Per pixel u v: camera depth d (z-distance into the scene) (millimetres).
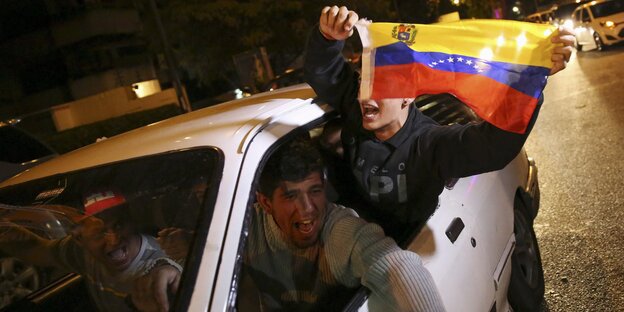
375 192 1965
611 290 2949
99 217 1704
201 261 1312
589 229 3732
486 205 2408
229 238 1346
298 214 1632
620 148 5301
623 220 3695
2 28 23547
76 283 1977
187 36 18891
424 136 1860
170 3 18250
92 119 20484
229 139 1597
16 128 5770
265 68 14258
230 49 19172
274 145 1630
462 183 2328
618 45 14945
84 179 1836
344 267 1625
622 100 7504
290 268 1778
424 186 1898
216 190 1444
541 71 1605
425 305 1445
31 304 1977
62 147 15180
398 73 1762
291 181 1600
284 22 18672
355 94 2055
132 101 21047
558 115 7859
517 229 2840
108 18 22938
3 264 2014
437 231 1940
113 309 1674
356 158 1994
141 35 23656
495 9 41594
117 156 1866
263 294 1778
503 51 1669
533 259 2959
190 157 1604
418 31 1752
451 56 1718
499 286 2291
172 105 18109
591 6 15391
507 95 1628
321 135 2148
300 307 1737
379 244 1575
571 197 4406
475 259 2084
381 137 1913
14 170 4996
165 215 1517
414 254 1577
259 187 1653
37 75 24047
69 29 22875
